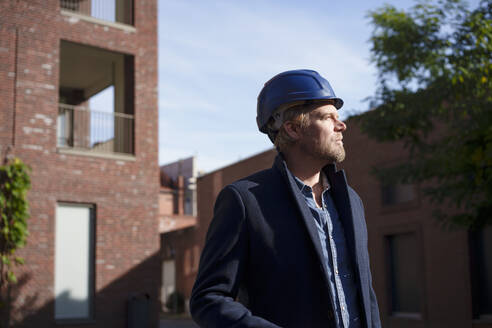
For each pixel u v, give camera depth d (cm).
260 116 173
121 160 1195
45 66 1127
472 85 748
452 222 719
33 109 1100
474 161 621
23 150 1077
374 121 865
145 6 1289
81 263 1124
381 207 1570
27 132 1087
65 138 1438
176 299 2819
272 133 173
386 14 817
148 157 1232
